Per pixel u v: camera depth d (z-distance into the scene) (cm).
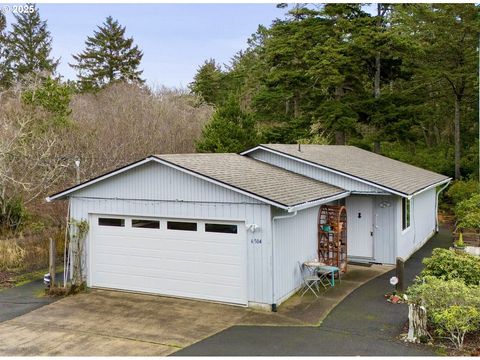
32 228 1762
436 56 2855
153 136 2756
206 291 1140
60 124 2203
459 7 2695
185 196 1154
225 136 2411
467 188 2447
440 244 1870
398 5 2764
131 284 1231
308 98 3139
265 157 1645
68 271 1358
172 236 1181
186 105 3503
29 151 1880
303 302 1121
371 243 1534
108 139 2375
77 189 1275
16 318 1027
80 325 978
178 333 925
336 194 1381
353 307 1080
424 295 897
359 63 2833
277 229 1098
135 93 3369
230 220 1102
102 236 1266
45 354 827
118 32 4866
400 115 2755
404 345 851
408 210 1661
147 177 1200
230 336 904
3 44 4166
